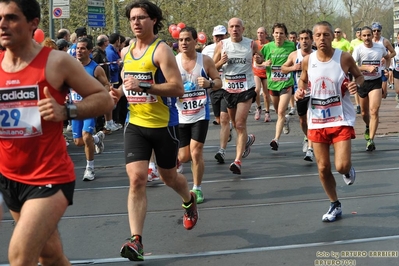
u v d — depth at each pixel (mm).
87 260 6188
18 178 4211
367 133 12297
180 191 6668
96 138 12484
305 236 6625
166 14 32031
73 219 7797
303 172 10203
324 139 7105
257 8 53000
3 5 4039
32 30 4184
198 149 8367
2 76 4148
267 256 6023
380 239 6406
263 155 12055
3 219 7902
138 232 5867
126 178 10352
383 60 12828
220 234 6855
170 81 6121
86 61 9930
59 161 4199
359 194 8445
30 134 4133
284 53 13648
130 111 6320
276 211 7750
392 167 10219
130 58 6328
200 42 20547
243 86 10141
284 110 12250
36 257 4020
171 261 6027
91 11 20062
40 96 4117
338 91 7027
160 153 6336
